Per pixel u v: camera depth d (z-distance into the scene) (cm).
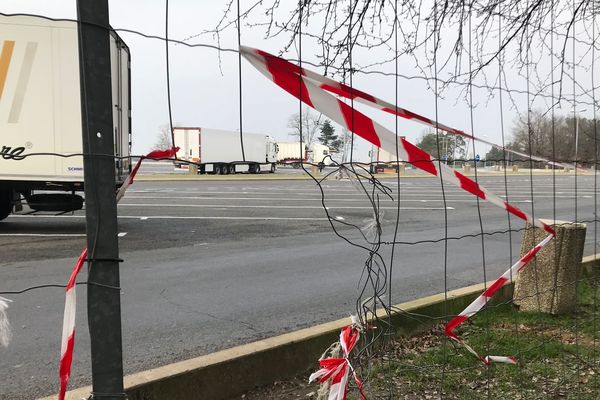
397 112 201
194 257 740
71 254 741
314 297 538
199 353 382
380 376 319
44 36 834
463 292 462
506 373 330
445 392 304
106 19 146
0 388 321
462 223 1155
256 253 775
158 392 273
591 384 315
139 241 871
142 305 502
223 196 1792
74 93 852
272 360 322
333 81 183
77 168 862
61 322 447
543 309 452
